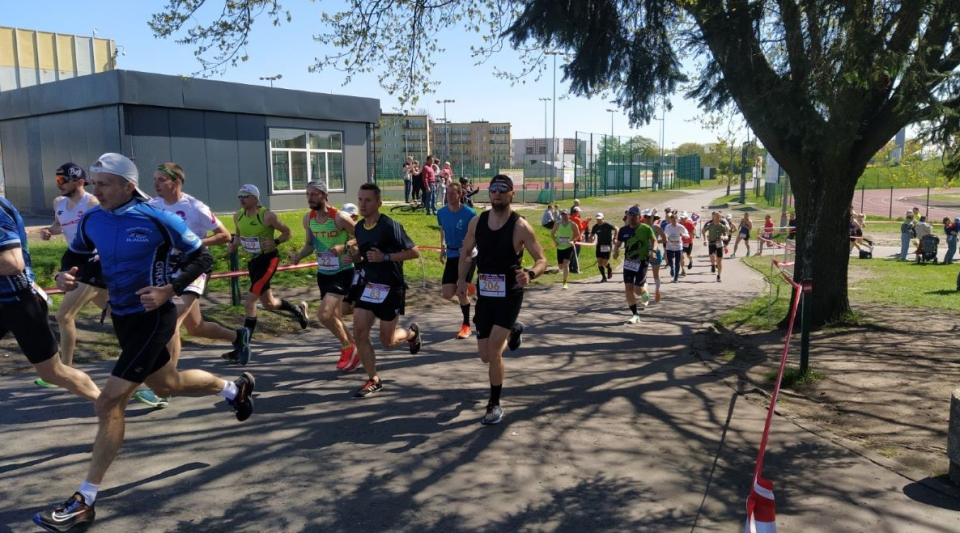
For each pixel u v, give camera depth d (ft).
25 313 13.70
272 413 17.94
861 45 22.74
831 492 13.94
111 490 13.24
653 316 36.09
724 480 14.46
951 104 23.75
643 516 12.75
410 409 18.61
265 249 23.53
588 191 148.66
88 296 18.84
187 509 12.59
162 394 14.03
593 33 28.89
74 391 14.66
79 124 60.44
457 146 382.83
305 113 70.38
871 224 135.54
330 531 11.96
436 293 41.81
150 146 58.59
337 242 21.56
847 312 31.14
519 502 13.23
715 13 25.64
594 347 27.50
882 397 20.26
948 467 15.07
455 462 15.07
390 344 20.58
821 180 29.68
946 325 31.53
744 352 26.22
